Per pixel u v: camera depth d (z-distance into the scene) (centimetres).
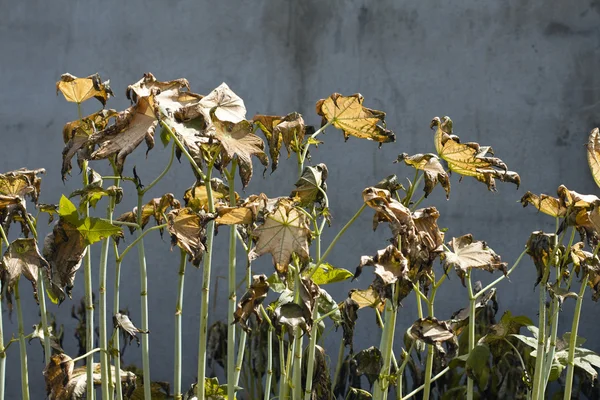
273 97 435
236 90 437
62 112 445
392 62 429
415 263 222
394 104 428
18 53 448
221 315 432
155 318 438
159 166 441
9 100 448
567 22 421
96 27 444
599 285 257
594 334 416
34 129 446
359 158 430
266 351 375
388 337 243
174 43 439
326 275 247
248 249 254
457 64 425
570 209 239
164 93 222
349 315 236
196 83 438
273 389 371
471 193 426
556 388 402
